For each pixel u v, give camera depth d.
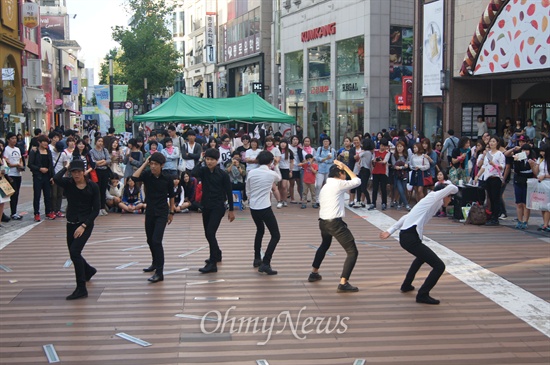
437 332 6.99
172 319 7.36
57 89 56.09
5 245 11.68
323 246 8.92
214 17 56.59
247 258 10.60
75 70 69.88
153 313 7.58
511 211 15.84
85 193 8.29
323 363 6.06
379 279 9.25
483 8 21.64
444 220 14.56
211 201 9.57
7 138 14.57
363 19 30.72
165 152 15.82
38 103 40.00
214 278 9.25
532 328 7.15
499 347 6.54
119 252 11.05
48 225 13.94
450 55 23.33
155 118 20.20
